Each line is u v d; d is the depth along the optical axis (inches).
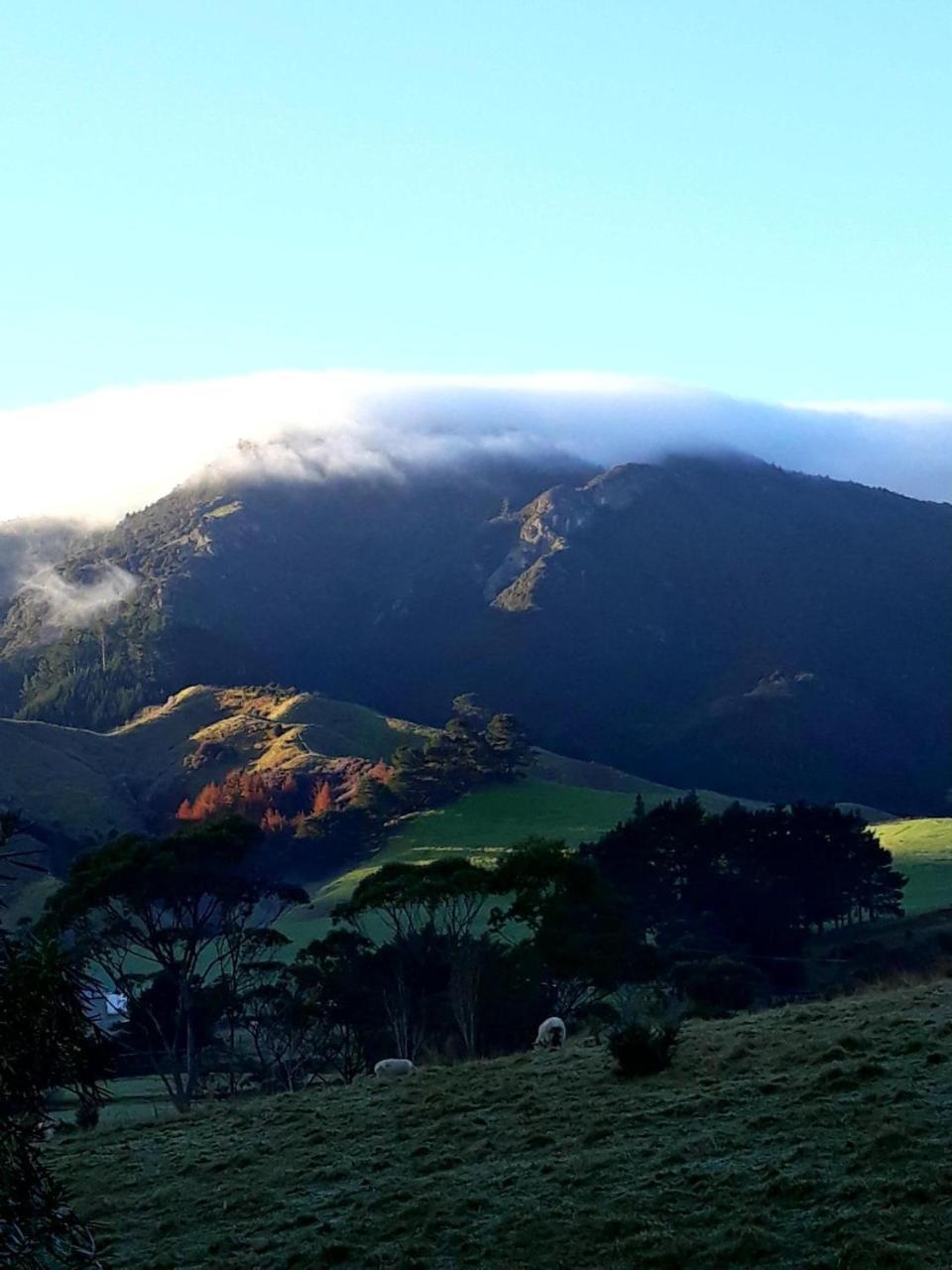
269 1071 1665.8
